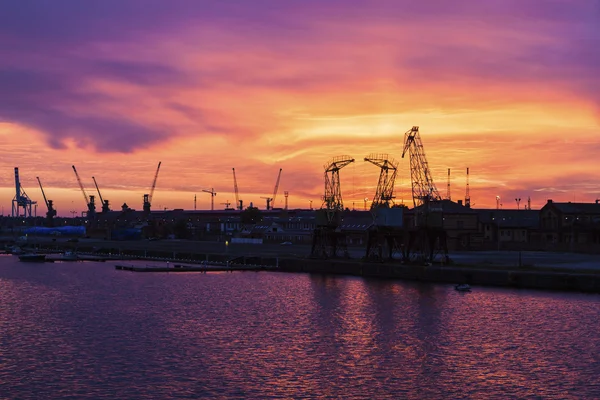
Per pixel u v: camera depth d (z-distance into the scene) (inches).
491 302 4303.6
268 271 6727.4
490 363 2778.1
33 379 2529.5
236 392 2397.9
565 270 5187.0
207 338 3233.3
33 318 3786.9
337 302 4379.9
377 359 2842.0
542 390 2431.1
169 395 2359.7
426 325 3558.1
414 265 5851.4
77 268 7244.1
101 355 2888.8
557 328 3444.9
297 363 2775.6
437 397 2359.7
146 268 6806.1
